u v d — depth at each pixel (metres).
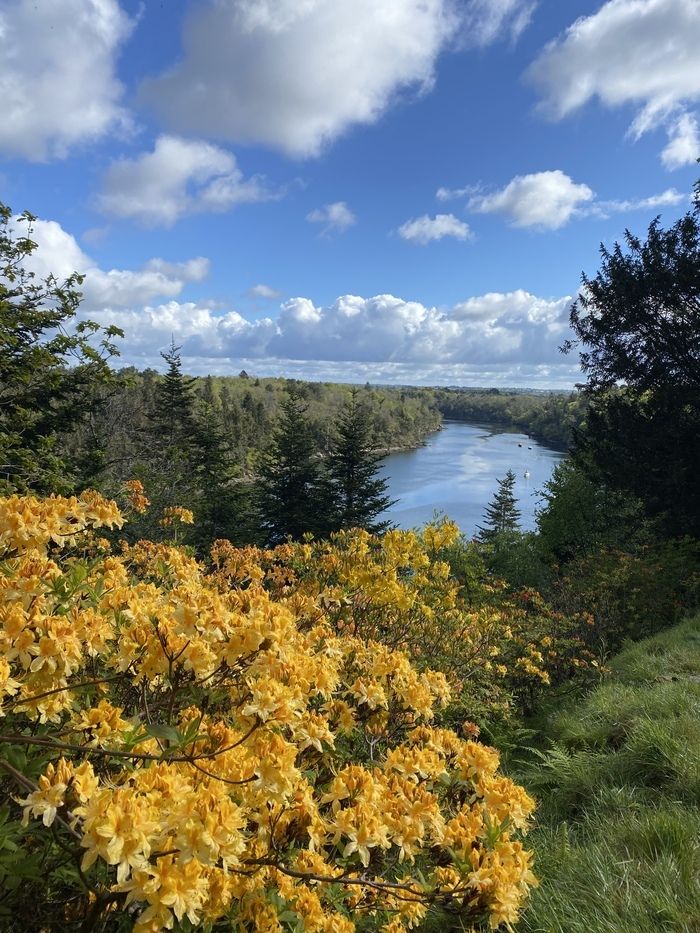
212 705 1.90
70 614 1.70
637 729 3.93
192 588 2.05
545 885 2.51
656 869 2.41
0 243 9.69
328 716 2.09
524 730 5.14
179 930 1.35
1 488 8.49
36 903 1.43
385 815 1.58
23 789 1.28
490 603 9.64
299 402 25.22
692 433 12.37
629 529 15.10
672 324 13.11
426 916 2.23
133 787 1.40
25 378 9.52
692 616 9.45
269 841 1.55
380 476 56.06
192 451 21.88
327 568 4.45
